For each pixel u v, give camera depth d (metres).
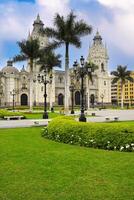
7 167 10.27
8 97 125.31
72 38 41.25
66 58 41.78
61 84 139.38
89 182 8.48
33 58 58.47
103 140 14.05
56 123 17.56
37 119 40.06
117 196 7.33
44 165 10.53
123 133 13.52
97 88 149.75
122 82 102.19
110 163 10.71
